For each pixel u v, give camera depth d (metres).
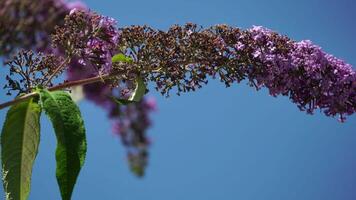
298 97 5.58
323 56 5.50
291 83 5.48
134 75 5.18
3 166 4.59
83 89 5.21
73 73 5.09
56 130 4.21
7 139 4.62
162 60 5.17
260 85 5.48
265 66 5.41
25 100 4.58
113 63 5.12
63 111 4.30
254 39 5.39
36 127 4.65
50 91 4.61
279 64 5.39
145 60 5.14
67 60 4.77
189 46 5.20
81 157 4.21
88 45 4.98
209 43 5.23
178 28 5.23
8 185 4.58
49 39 4.38
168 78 5.25
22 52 4.86
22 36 3.81
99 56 5.02
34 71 4.95
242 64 5.39
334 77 5.53
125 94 5.35
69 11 4.66
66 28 4.59
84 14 4.72
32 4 3.87
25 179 4.63
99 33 4.86
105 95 5.25
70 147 4.19
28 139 4.66
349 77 5.50
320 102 5.60
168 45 5.16
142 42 5.13
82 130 4.29
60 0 4.46
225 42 5.36
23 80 4.89
